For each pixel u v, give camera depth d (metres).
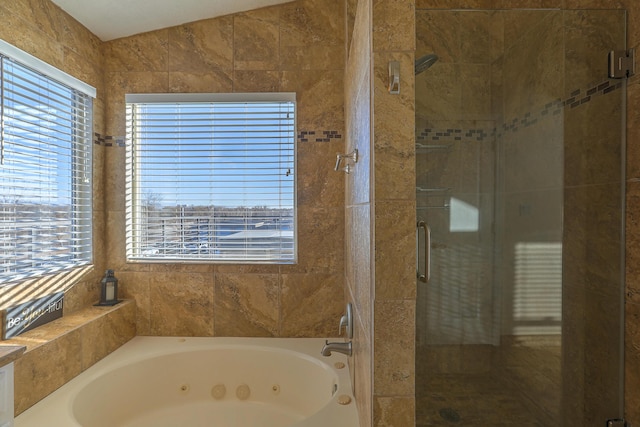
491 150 1.60
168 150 2.27
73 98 2.03
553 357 1.51
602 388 1.35
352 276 1.65
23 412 1.46
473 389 1.55
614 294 1.31
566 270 1.47
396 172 0.98
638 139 1.24
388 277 0.98
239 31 2.21
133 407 1.90
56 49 1.87
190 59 2.22
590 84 1.37
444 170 1.59
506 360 1.58
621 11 1.29
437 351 1.56
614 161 1.31
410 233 0.97
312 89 2.20
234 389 2.05
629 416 1.27
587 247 1.40
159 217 2.28
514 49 1.56
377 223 0.98
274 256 2.27
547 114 1.53
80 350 1.77
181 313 2.23
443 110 1.56
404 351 0.98
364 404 1.18
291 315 2.21
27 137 1.72
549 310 1.52
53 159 1.89
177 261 2.24
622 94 1.29
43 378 1.56
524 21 1.56
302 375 1.95
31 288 1.72
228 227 2.27
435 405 1.53
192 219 2.27
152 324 2.24
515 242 1.60
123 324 2.11
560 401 1.48
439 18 1.52
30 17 1.71
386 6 0.98
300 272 2.21
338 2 2.20
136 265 2.24
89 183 2.13
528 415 1.52
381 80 0.98
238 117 2.25
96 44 2.17
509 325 1.60
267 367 2.04
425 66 1.54
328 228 2.20
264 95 2.20
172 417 1.94
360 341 1.31
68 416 1.45
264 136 2.25
